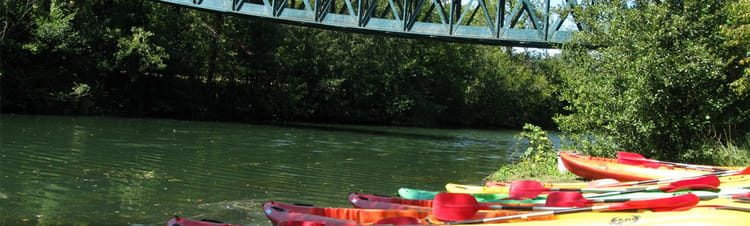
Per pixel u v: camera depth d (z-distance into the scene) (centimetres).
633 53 1212
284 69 3681
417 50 4334
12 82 2544
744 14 1126
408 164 1499
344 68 3959
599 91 1223
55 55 2689
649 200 529
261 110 3662
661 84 1162
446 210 578
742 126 1273
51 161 1143
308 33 3872
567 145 1349
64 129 1906
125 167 1126
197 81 3403
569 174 1193
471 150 2103
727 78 1218
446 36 2219
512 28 2153
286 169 1239
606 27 1281
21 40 2633
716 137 1259
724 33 1149
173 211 753
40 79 2659
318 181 1088
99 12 2939
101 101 2894
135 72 2872
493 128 4678
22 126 1917
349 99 4047
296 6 3900
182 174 1080
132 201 806
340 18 2353
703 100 1184
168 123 2602
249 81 3625
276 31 3606
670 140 1245
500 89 4884
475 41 2291
